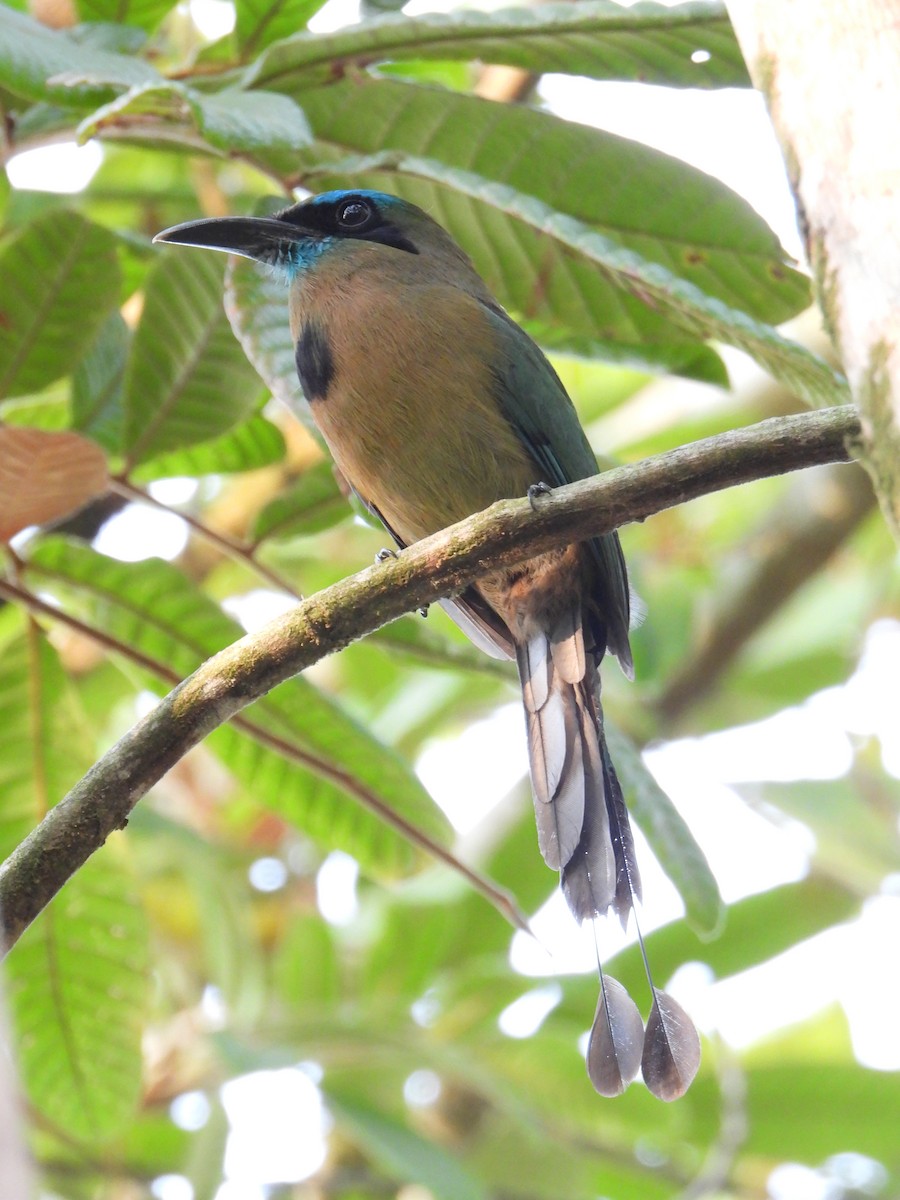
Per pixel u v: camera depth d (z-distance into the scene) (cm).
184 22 1220
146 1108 1305
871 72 461
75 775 928
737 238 886
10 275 882
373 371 940
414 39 808
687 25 803
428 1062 1252
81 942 978
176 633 935
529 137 875
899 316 441
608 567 936
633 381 1614
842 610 1734
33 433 714
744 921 1488
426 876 1458
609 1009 719
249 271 877
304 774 988
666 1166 1457
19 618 1039
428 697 1484
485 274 929
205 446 1002
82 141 704
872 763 1675
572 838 846
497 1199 1439
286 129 719
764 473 637
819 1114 1469
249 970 1288
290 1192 1431
